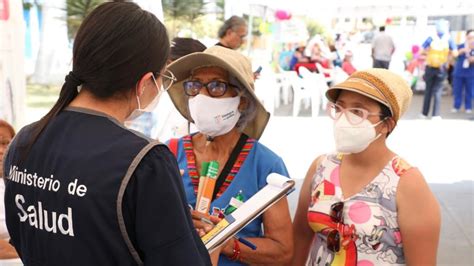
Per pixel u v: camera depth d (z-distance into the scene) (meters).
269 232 1.86
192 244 1.13
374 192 1.77
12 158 1.24
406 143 9.18
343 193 1.83
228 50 1.91
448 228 5.02
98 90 1.15
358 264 1.75
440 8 14.98
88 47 1.13
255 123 1.95
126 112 1.21
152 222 1.08
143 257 1.12
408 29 18.47
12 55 2.91
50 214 1.12
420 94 18.30
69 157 1.12
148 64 1.16
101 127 1.14
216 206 1.79
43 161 1.16
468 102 13.46
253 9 11.67
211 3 8.57
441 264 4.18
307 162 7.65
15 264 2.46
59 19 4.43
